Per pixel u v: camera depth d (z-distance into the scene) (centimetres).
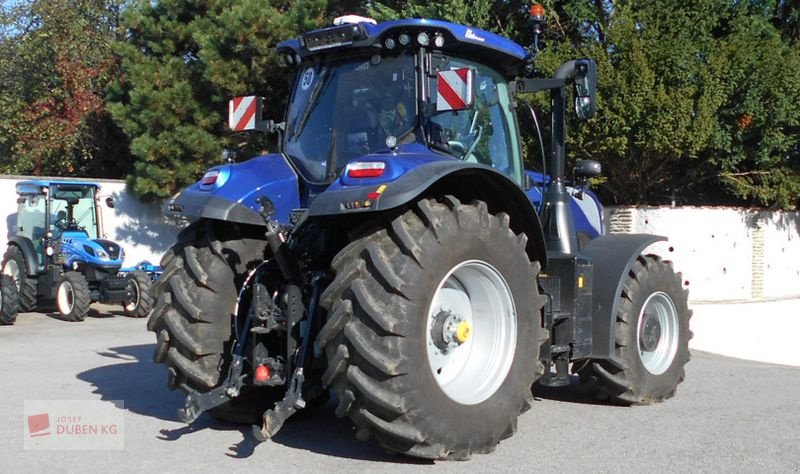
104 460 495
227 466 482
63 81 2262
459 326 500
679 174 1650
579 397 707
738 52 1427
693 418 623
